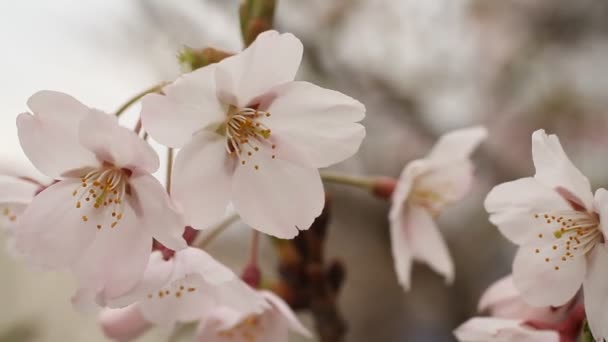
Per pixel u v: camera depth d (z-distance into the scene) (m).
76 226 0.23
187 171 0.23
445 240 0.47
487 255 0.47
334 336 0.28
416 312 0.48
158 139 0.23
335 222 0.49
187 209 0.23
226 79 0.23
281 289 0.27
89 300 0.24
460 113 0.52
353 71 0.48
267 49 0.23
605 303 0.24
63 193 0.24
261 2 0.25
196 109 0.23
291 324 0.25
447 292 0.47
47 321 0.39
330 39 0.47
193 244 0.26
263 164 0.24
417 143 0.50
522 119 0.53
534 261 0.24
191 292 0.25
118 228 0.23
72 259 0.23
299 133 0.24
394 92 0.49
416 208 0.29
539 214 0.24
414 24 0.50
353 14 0.48
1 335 0.38
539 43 0.55
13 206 0.25
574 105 0.54
